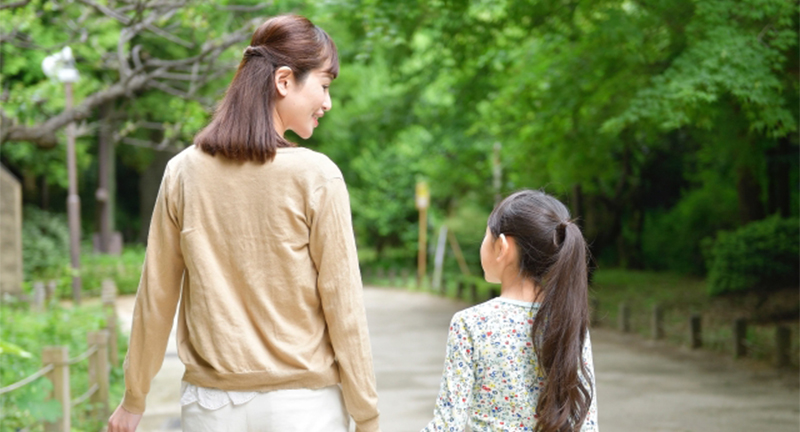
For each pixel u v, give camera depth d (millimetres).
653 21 8445
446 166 20781
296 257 1838
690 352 9914
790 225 13953
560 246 2098
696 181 22469
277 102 1940
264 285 1839
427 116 18578
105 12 6832
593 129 11727
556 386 2018
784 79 8148
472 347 2125
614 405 6891
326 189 1854
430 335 12500
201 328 1831
